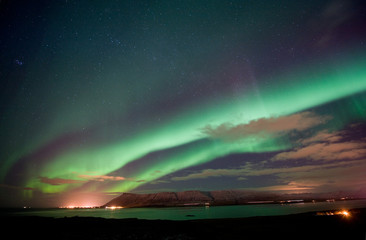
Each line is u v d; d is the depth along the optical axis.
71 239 18.41
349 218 34.34
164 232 22.56
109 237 19.33
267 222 32.59
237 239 19.97
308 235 22.22
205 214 75.44
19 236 19.75
